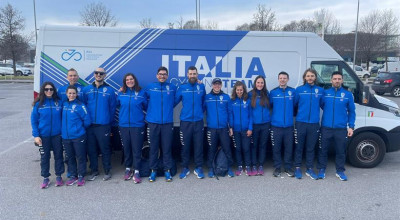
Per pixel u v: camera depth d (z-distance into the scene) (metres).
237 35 5.45
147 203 4.20
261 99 5.16
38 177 5.16
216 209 4.03
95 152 5.12
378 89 19.17
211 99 5.13
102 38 5.32
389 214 3.91
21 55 36.44
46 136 4.65
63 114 4.71
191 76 4.99
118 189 4.70
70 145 4.77
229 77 5.47
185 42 5.40
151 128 5.00
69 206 4.10
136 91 4.93
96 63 5.32
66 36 5.27
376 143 5.64
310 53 5.52
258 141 5.38
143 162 5.30
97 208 4.05
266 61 5.49
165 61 5.39
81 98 4.96
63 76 5.28
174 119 5.50
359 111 5.56
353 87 5.57
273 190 4.68
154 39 5.38
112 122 5.23
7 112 11.90
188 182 5.00
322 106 5.18
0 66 39.22
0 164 5.82
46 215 3.84
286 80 5.10
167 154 5.12
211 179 5.14
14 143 7.36
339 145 5.11
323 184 4.93
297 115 5.20
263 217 3.82
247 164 5.36
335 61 5.54
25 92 19.58
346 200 4.32
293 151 5.46
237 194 4.52
